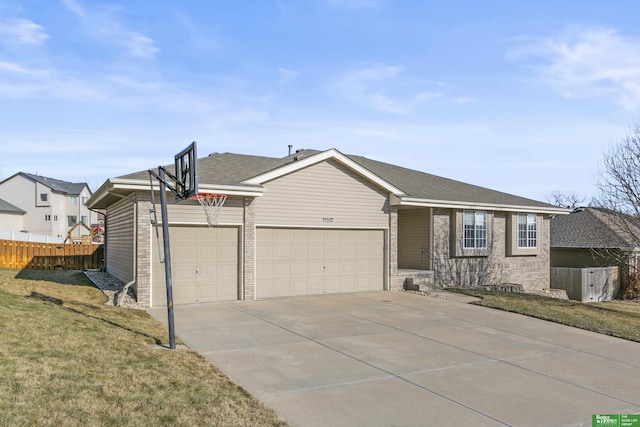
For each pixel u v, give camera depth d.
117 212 16.80
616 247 23.95
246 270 13.87
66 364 6.35
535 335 10.69
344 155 15.59
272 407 5.99
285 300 14.23
